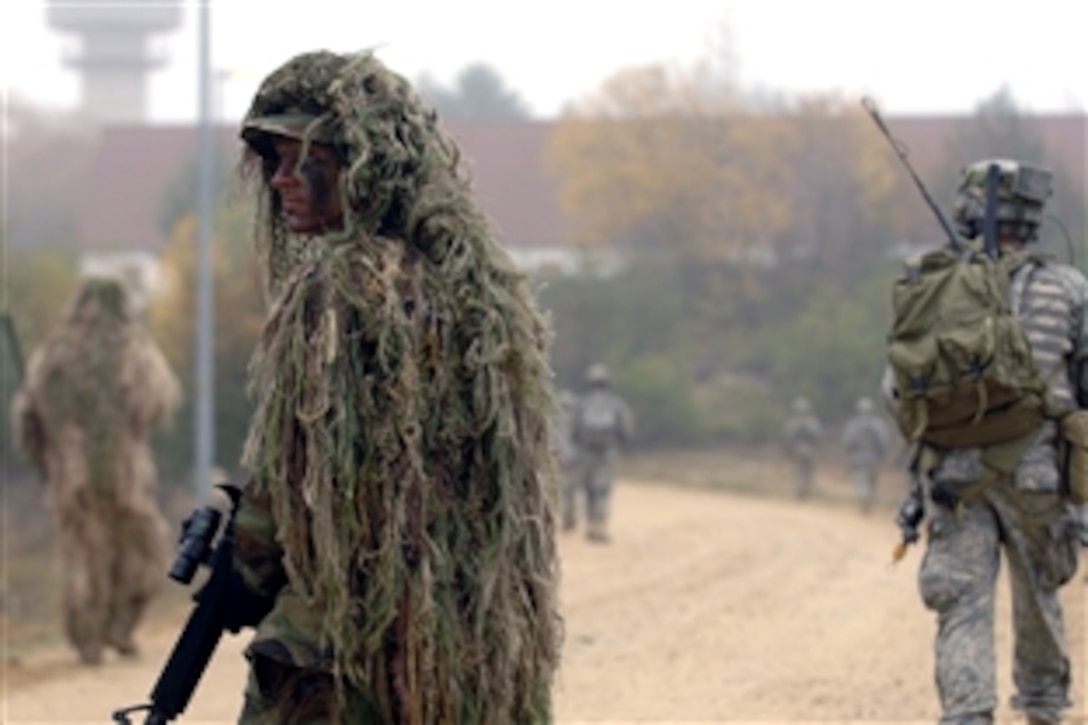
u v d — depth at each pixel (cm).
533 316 1030
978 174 1700
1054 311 1606
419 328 973
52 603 4903
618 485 11581
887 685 2444
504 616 996
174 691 991
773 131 14550
